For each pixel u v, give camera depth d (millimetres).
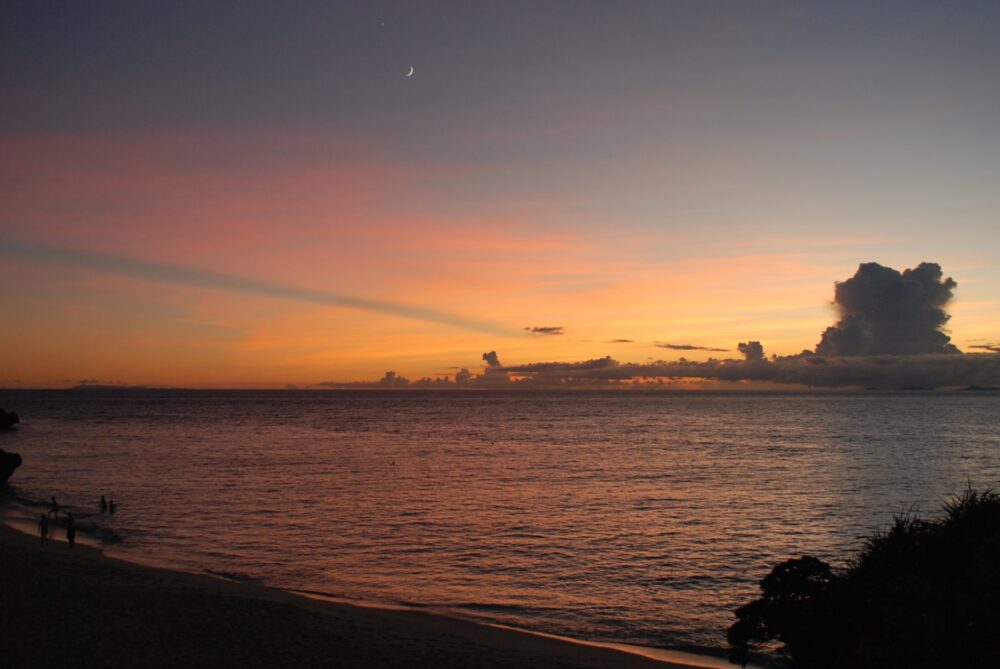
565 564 38031
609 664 22688
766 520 50500
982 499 17844
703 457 95875
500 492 63938
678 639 26969
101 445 114438
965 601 13906
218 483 69562
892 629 14586
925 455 96875
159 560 37906
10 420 151875
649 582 34656
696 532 46281
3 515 51969
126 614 25062
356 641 23438
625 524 49000
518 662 22250
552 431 151875
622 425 174375
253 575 35188
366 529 47156
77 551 38500
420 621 27141
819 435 136875
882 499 59656
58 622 23797
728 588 33750
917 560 16922
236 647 22172
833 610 16766
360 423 182375
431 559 39031
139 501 58625
